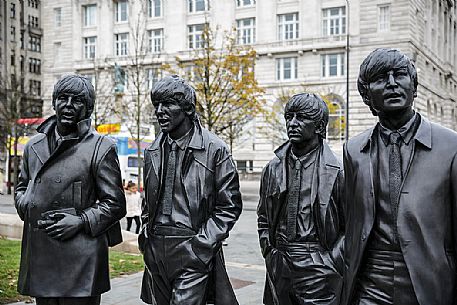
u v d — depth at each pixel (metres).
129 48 48.66
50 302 4.38
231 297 4.53
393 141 2.95
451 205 2.80
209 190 4.43
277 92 43.38
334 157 4.57
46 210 4.29
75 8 51.22
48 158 4.30
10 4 62.59
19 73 56.50
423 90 44.72
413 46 41.06
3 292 7.23
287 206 4.57
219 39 44.59
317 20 42.66
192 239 4.33
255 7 44.75
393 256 2.88
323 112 4.54
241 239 13.88
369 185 2.96
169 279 4.41
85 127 4.36
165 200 4.43
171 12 46.66
